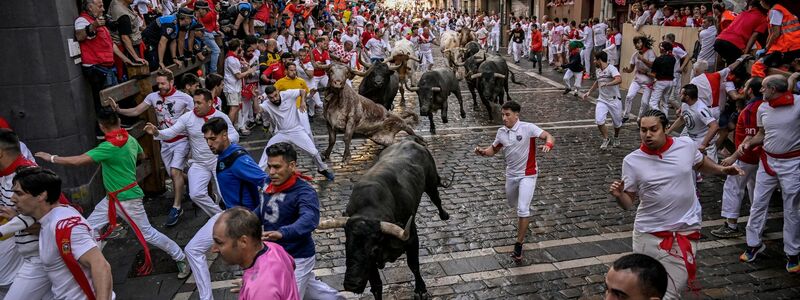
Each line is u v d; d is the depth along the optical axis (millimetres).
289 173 4180
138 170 7957
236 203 4867
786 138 5684
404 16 42031
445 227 7250
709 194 8328
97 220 5711
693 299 5441
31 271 3984
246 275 3150
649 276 2453
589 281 5812
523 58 27234
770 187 5918
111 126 5520
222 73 13883
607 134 11031
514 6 34469
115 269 6223
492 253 6496
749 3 11328
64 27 7191
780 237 6805
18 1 6852
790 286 5652
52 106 7172
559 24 23016
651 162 4469
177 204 7375
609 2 22344
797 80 7363
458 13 41438
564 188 8703
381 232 4461
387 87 12422
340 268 6168
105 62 7781
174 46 9859
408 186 5473
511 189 6434
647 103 12469
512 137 6191
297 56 13758
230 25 14391
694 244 4547
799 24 8984
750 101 6418
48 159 5383
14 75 7035
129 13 8547
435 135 12234
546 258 6352
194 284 5879
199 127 6453
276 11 17500
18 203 3633
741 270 6008
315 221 4164
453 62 18547
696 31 14750
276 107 8539
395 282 5871
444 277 5949
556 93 17281
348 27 20484
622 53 18297
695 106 7473
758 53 9781
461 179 9211
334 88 9781
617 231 7086
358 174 9547
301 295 4387
